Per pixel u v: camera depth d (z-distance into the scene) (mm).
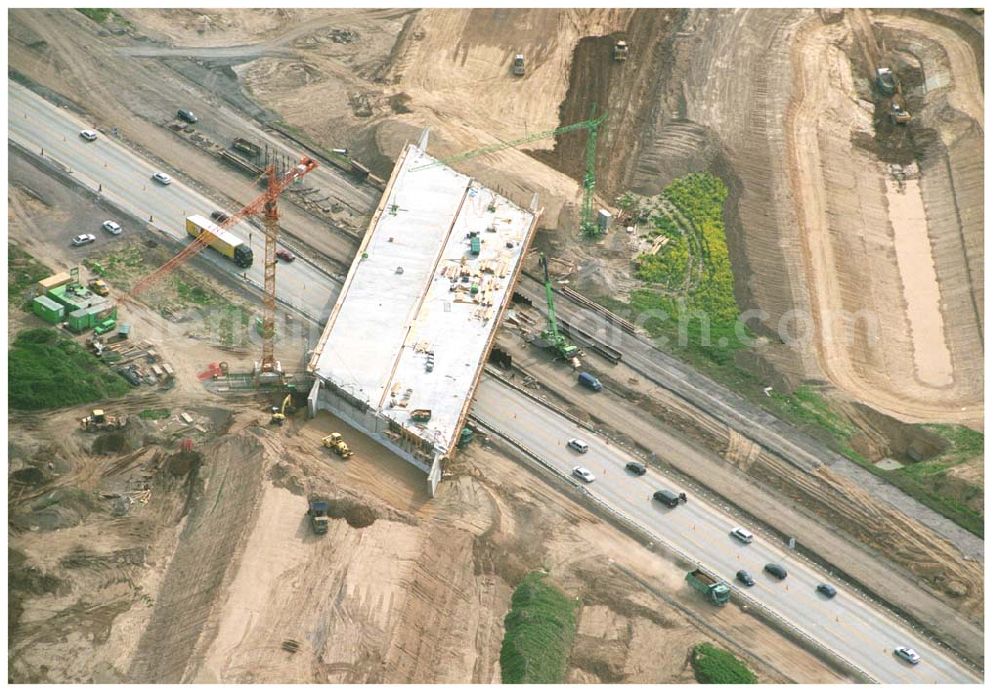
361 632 162750
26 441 184250
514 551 177125
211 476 182875
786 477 192000
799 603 174375
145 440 187875
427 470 186750
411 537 176125
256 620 163000
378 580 169250
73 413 190500
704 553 179750
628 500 186250
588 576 175000
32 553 170125
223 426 191250
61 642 161000
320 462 187125
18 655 159125
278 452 185500
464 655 163500
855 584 178375
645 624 169375
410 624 165125
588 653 164500
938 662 168625
